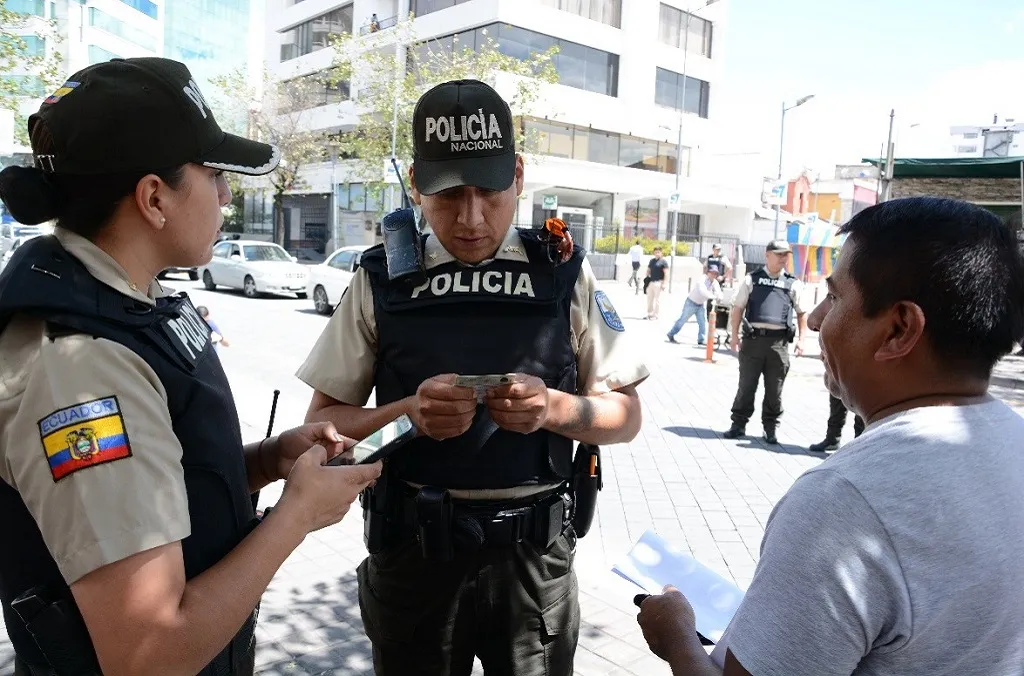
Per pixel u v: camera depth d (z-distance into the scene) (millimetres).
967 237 1047
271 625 3275
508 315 1853
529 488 1854
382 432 1604
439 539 1725
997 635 975
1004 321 1047
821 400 8906
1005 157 11609
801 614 985
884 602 968
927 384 1090
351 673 2947
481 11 26562
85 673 1122
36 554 1122
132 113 1140
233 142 1289
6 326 1108
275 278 17641
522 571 1853
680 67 32312
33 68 13359
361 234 30188
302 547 4074
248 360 9430
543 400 1630
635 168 31328
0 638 2941
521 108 21422
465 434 1804
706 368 10938
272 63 35625
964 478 992
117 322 1129
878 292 1089
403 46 24812
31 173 1150
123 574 1012
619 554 4203
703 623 1489
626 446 6500
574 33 28453
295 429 1636
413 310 1857
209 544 1211
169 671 1040
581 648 3174
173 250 1242
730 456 6254
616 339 2014
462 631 1871
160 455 1088
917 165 12547
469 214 1786
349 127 29109
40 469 1031
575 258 1968
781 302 6543
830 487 1017
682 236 34062
